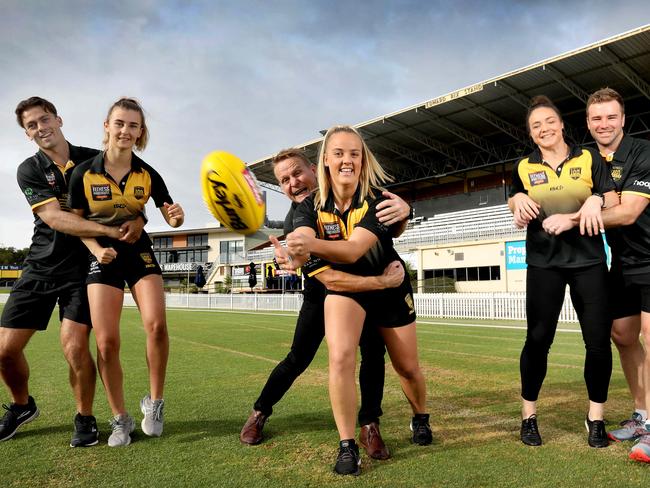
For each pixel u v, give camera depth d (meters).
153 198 3.47
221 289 44.06
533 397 3.12
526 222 3.16
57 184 3.23
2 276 67.94
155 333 3.16
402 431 3.38
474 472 2.59
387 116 32.75
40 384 5.20
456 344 8.80
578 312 3.17
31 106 3.15
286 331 12.21
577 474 2.54
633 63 25.30
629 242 3.11
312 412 3.88
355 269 2.80
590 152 3.12
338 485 2.43
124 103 3.09
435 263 32.12
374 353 3.05
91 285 3.04
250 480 2.50
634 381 3.39
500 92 29.06
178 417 3.79
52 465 2.75
